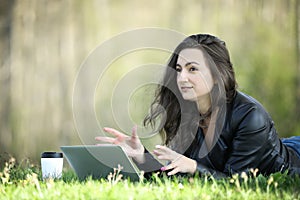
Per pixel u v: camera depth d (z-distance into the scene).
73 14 20.30
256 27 17.95
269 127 4.46
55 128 18.52
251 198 3.58
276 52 17.20
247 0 18.41
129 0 20.92
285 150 4.76
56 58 19.88
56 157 4.72
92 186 3.89
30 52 19.64
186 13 20.23
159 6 20.80
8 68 19.33
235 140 4.36
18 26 19.66
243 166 4.33
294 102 15.98
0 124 18.52
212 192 3.70
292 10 17.38
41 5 19.89
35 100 19.11
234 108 4.39
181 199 3.52
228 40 18.52
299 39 17.30
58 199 3.61
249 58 17.45
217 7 19.33
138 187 3.80
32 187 4.05
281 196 3.67
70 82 19.61
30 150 17.84
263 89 16.27
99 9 20.61
